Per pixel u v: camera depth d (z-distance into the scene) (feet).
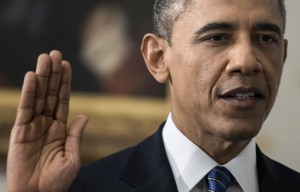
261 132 23.04
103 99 23.30
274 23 11.28
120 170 12.28
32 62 23.48
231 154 12.06
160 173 12.01
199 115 11.58
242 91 10.96
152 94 23.31
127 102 23.29
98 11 23.68
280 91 23.06
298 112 22.95
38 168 11.08
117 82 23.44
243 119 11.06
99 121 23.13
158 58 12.80
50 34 23.54
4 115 23.07
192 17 11.51
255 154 12.41
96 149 22.93
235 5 11.16
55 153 11.24
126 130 23.13
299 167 22.89
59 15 23.57
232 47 11.16
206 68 11.26
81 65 23.52
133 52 23.56
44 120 11.28
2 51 23.45
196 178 12.00
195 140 12.16
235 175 12.01
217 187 11.76
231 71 10.96
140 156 12.53
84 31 23.61
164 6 12.30
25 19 23.54
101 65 23.49
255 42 11.24
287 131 22.99
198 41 11.37
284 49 12.85
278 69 11.50
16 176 10.91
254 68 10.82
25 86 10.97
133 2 23.65
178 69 11.88
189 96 11.64
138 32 23.61
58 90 11.35
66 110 11.46
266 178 12.12
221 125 11.16
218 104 11.18
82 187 11.96
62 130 11.40
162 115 23.13
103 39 23.61
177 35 11.85
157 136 12.83
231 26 11.10
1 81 23.35
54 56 11.16
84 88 23.39
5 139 22.89
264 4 11.26
